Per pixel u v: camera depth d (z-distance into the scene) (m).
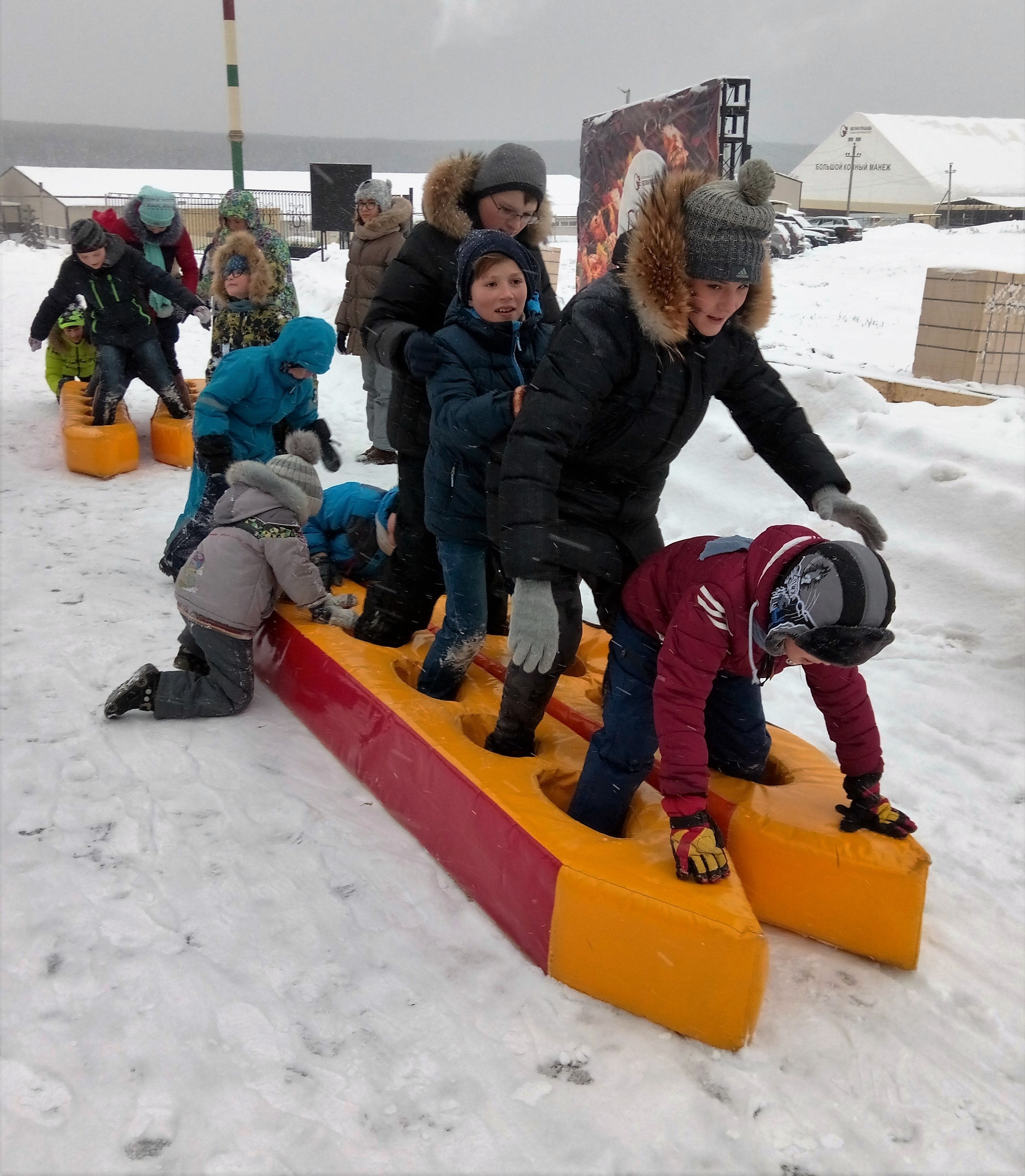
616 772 2.64
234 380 4.58
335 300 13.17
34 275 19.33
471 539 3.12
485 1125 2.02
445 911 2.67
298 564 3.65
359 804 3.16
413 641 3.81
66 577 5.11
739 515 5.75
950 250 20.95
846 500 2.67
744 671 2.38
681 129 7.02
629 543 2.70
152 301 7.55
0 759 3.33
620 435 2.50
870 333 10.83
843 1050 2.29
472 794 2.71
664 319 2.29
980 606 4.57
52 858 2.82
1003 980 2.54
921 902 2.50
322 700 3.51
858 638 2.01
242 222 6.99
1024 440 5.50
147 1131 1.96
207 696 3.64
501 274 2.80
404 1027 2.26
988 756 3.64
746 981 2.19
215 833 2.97
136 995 2.32
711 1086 2.15
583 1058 2.20
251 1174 1.88
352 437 8.24
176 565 4.83
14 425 8.62
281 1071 2.12
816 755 3.03
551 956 2.42
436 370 2.91
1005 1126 2.11
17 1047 2.15
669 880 2.33
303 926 2.58
